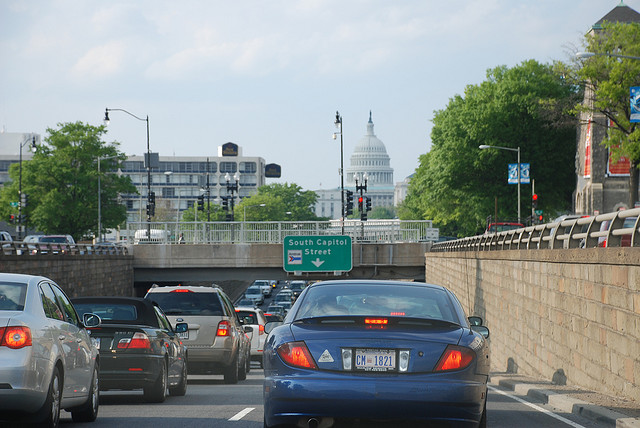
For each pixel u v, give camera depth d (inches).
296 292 6545.3
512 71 5354.3
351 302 564.1
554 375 1339.8
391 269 4256.9
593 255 1099.9
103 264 3408.0
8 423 594.9
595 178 4778.5
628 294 956.0
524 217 5260.8
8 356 557.3
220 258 4148.6
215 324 1203.9
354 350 513.3
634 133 3494.1
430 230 4249.5
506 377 1443.2
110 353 862.5
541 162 5260.8
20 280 614.5
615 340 1005.8
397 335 515.8
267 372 534.6
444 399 503.2
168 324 1015.6
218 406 860.6
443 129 5531.5
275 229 4156.0
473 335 538.3
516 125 5241.1
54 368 602.2
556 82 5226.4
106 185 5748.0
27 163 5659.5
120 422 719.7
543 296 1450.5
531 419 789.2
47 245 2564.0
